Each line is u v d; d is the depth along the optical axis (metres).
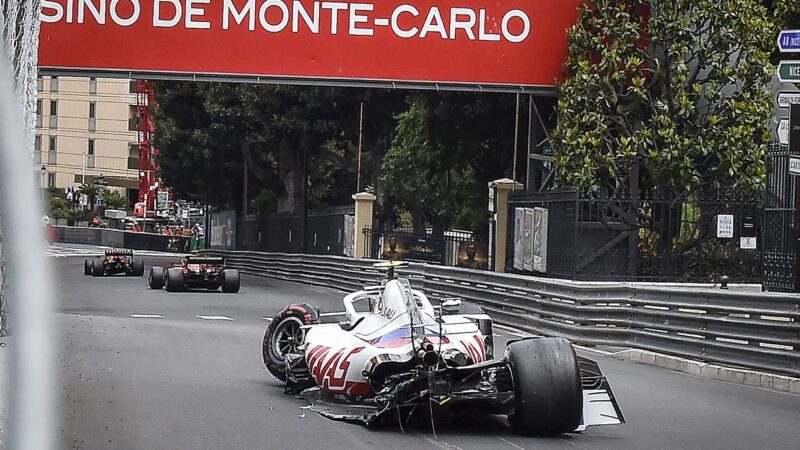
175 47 30.84
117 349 19.45
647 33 31.39
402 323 11.48
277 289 45.12
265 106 58.78
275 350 14.81
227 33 30.95
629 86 31.12
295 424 11.75
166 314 30.31
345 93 55.91
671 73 30.70
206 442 10.53
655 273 28.14
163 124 65.94
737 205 27.92
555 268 29.19
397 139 51.88
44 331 1.97
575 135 29.95
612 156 29.58
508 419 11.14
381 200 64.94
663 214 28.23
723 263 28.30
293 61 31.06
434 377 10.37
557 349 10.77
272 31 31.02
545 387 10.56
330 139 62.03
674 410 14.03
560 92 31.64
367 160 72.56
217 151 65.06
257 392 14.48
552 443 10.81
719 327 18.69
